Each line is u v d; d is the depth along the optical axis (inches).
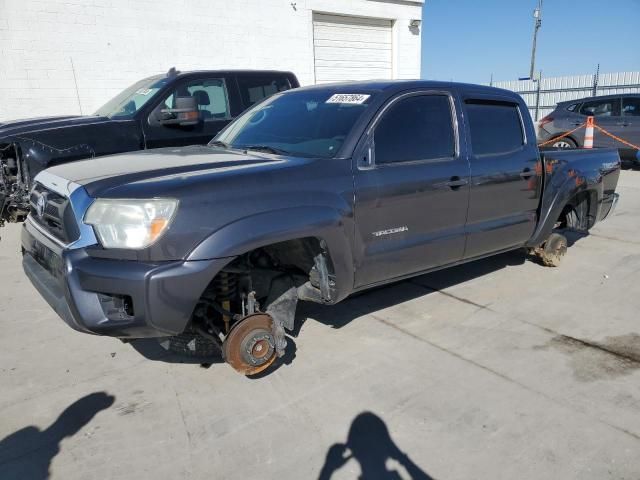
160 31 398.9
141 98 251.6
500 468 93.5
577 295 174.6
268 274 127.4
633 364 129.6
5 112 352.5
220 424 107.0
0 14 339.9
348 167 123.8
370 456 97.3
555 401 113.7
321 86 159.2
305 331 148.3
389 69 556.1
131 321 98.8
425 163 139.3
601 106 473.7
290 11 460.1
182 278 97.9
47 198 117.4
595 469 93.0
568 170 185.6
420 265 143.6
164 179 103.4
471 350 136.9
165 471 93.9
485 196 156.1
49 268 113.4
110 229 98.0
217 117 264.5
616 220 280.4
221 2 421.7
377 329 149.5
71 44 366.3
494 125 163.3
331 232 117.1
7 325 151.6
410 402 113.5
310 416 109.2
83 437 103.0
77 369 128.3
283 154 131.4
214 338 118.1
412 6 543.8
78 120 235.9
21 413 110.4
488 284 185.2
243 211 105.1
